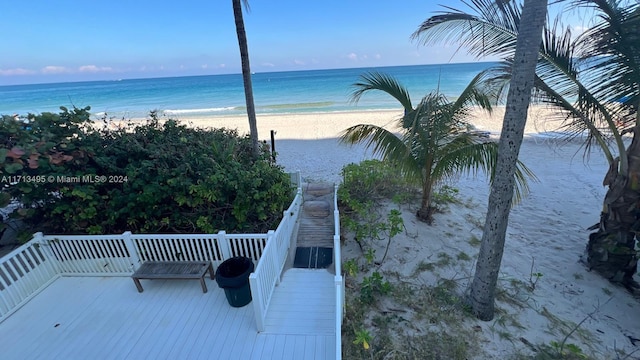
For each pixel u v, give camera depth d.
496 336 3.71
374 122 17.16
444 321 3.91
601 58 3.71
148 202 4.73
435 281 4.67
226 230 4.93
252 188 4.99
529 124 14.35
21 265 4.11
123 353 3.35
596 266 4.88
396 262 5.07
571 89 3.96
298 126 17.17
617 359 3.47
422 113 4.53
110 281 4.49
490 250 3.61
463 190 8.25
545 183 8.48
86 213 4.52
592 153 10.59
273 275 4.11
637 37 3.38
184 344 3.43
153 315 3.84
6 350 3.44
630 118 4.07
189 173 4.99
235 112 24.95
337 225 4.40
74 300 4.13
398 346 3.53
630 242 4.46
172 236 4.36
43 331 3.66
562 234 6.07
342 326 3.73
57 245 4.48
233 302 3.86
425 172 5.61
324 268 4.61
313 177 9.45
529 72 2.88
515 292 4.51
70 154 4.52
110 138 5.27
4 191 4.12
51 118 4.49
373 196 6.82
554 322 3.97
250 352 3.31
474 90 4.37
